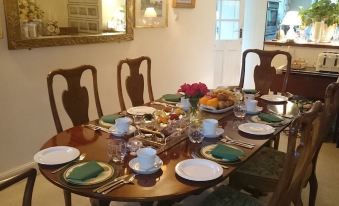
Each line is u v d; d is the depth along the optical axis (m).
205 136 1.83
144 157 1.40
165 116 1.96
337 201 2.53
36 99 2.77
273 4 5.54
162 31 3.99
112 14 3.27
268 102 2.62
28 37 2.59
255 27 5.16
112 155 1.55
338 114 3.44
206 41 4.79
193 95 1.97
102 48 3.26
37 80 2.75
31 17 2.59
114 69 3.45
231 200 1.69
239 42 5.30
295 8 7.40
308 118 1.26
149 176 1.40
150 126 1.92
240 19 5.20
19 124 2.70
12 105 2.61
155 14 3.80
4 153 2.64
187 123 1.96
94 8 3.07
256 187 2.01
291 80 3.77
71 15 2.90
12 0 2.41
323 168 3.04
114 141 1.69
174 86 4.39
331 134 3.62
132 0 3.45
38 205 2.38
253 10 5.12
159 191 1.29
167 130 1.85
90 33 3.09
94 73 2.32
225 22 5.16
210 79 5.08
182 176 1.38
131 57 3.64
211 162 1.50
